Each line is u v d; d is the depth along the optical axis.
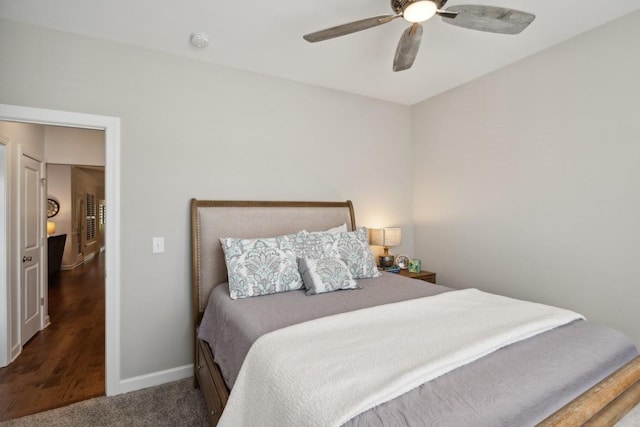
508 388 0.97
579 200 2.31
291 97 2.96
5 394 2.21
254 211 2.65
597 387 1.08
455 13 1.59
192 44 2.32
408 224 3.73
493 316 1.52
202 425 1.88
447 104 3.31
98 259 8.79
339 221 3.06
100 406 2.06
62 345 3.00
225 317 1.78
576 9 2.00
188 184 2.49
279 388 1.01
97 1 1.84
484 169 2.97
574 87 2.32
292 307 1.80
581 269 2.31
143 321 2.32
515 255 2.73
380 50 2.44
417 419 0.83
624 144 2.08
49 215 6.95
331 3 1.90
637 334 2.04
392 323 1.47
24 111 1.98
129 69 2.30
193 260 2.40
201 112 2.55
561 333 1.38
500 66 2.77
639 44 2.01
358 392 0.91
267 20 2.05
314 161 3.09
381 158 3.53
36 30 2.05
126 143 2.28
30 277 3.13
